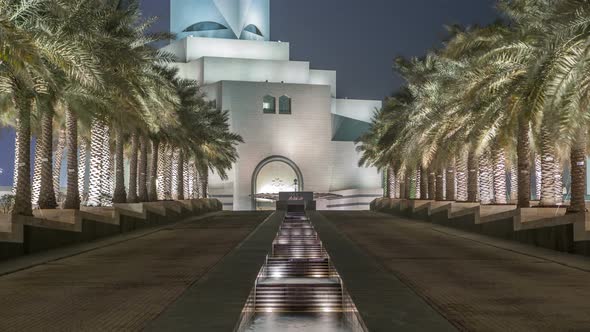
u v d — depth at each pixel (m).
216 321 11.51
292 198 87.19
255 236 33.09
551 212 30.72
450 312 12.82
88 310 13.06
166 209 47.84
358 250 25.17
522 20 28.47
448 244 29.56
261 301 16.91
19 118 26.27
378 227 42.38
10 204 35.72
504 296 14.78
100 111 30.53
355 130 120.00
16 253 23.75
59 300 14.27
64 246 28.48
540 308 13.26
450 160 42.75
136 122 31.69
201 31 122.19
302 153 112.00
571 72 20.17
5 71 23.78
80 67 22.30
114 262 22.23
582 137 22.61
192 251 26.06
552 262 22.28
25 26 22.70
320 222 47.00
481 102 28.81
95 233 32.66
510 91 26.05
